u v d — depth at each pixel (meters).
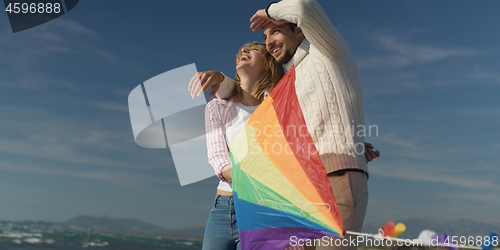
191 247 54.94
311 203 1.24
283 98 1.46
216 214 1.79
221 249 1.75
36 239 48.66
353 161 1.48
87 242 50.25
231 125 1.75
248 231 1.35
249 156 1.43
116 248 48.69
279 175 1.34
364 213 1.47
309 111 1.62
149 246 50.97
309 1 1.47
